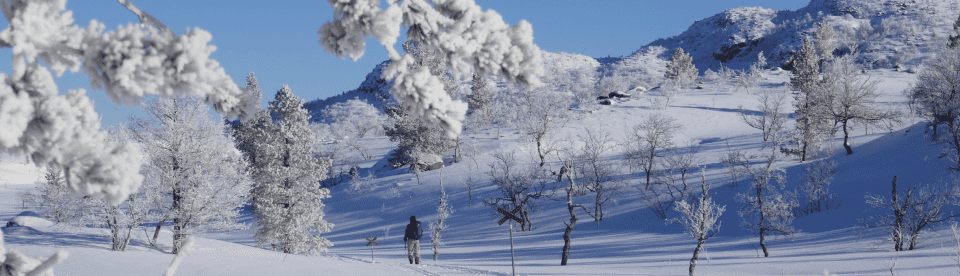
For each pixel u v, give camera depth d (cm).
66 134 180
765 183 4388
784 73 15762
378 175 9225
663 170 6756
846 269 2595
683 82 15212
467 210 6631
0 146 171
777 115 8550
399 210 7206
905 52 17012
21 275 216
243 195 2742
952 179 4172
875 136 7456
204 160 2555
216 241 2553
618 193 6206
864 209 4309
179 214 2464
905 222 3300
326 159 3672
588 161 6488
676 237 4562
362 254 4475
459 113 245
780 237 4116
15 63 173
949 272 2322
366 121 14338
